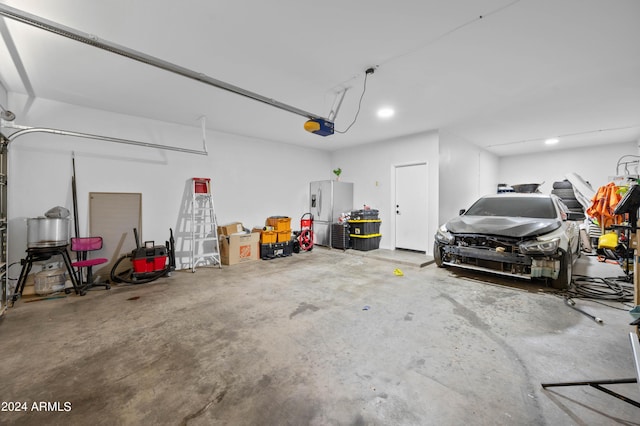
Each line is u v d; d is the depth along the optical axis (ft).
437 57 8.70
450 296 10.25
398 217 19.74
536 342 6.82
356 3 6.31
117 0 6.08
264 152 19.85
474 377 5.48
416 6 6.41
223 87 8.50
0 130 9.84
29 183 11.45
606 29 7.24
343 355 6.32
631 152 19.88
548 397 4.88
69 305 9.66
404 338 7.09
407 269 14.60
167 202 15.21
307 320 8.24
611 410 4.55
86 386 5.28
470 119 14.96
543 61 8.95
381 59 8.80
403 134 18.38
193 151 14.87
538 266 10.10
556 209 12.05
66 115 12.25
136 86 10.67
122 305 9.62
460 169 19.49
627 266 11.98
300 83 10.48
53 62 8.82
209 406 4.74
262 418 4.47
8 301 9.53
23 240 11.27
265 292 10.94
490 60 8.88
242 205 18.62
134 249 13.65
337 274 13.70
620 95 11.71
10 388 5.22
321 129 11.31
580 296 10.05
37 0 6.01
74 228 12.38
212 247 16.69
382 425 4.30
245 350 6.56
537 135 18.52
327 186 21.45
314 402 4.81
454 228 12.46
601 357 6.12
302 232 20.45
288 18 6.82
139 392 5.10
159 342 6.97
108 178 13.34
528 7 6.42
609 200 14.10
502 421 4.35
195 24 7.03
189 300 10.10
